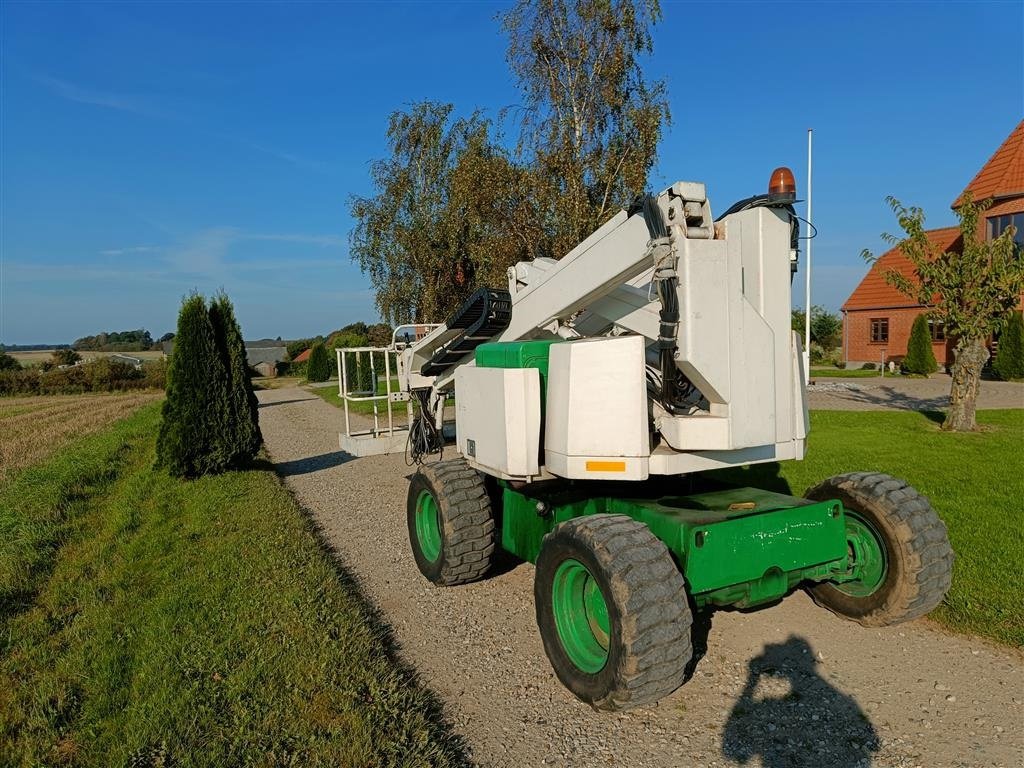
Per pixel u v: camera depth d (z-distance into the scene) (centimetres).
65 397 3781
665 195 346
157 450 993
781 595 373
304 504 858
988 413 1384
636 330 414
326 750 305
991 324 1132
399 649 436
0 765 312
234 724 329
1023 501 686
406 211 2186
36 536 659
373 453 906
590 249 414
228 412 983
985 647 404
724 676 386
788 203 358
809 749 316
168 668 382
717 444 353
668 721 345
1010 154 2394
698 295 339
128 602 492
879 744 318
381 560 617
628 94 1412
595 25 1373
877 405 1627
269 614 455
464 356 605
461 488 514
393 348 848
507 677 396
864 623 421
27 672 400
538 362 421
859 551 421
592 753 320
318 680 368
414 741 319
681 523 347
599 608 354
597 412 373
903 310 2967
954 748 312
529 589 534
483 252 1498
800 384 386
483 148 1616
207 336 972
